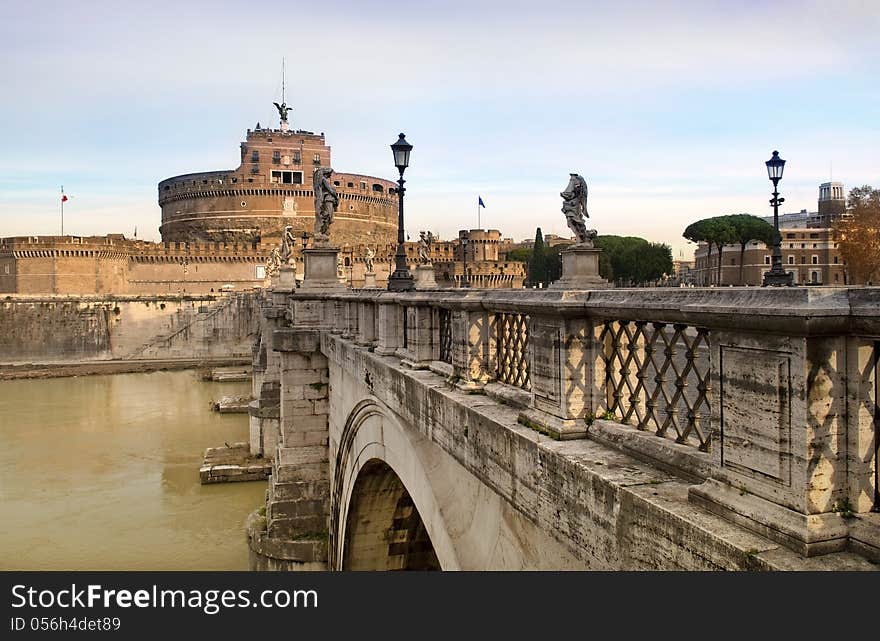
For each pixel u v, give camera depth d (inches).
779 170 1131.3
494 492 301.9
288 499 909.2
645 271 3735.2
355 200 6215.6
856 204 2137.1
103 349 4082.2
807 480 153.9
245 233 5895.7
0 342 3941.9
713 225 2516.0
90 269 4579.2
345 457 745.0
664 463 212.1
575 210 1213.7
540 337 276.8
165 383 3208.7
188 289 5027.1
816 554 151.2
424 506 412.2
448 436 350.9
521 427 277.3
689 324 194.7
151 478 1605.6
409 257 5236.2
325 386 922.7
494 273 4867.1
